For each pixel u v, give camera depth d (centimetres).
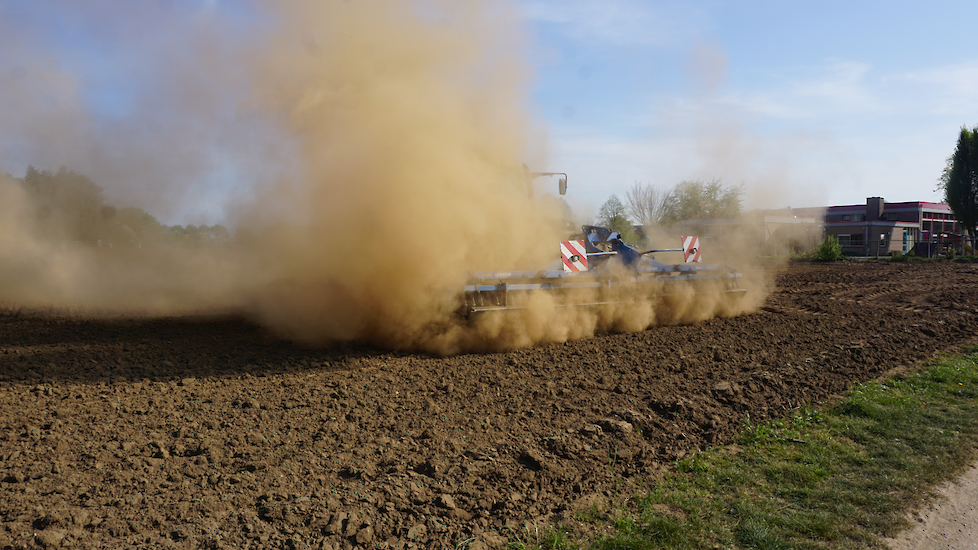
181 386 697
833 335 1071
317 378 739
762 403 666
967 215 4162
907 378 793
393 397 663
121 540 357
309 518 386
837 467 502
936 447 549
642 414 611
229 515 392
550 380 743
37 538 349
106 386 692
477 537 375
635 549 366
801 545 379
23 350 873
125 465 468
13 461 469
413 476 455
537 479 460
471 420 588
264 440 521
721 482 470
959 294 1755
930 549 380
